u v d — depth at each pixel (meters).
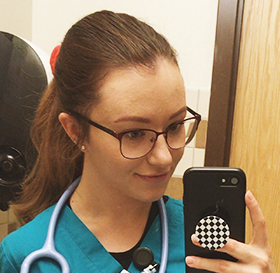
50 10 1.29
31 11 1.30
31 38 1.31
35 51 0.91
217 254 0.45
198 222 0.44
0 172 0.92
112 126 0.46
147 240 0.58
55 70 0.57
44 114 0.69
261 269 0.41
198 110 1.21
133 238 0.58
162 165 0.46
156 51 0.47
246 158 1.23
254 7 1.15
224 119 1.18
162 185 0.50
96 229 0.58
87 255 0.56
